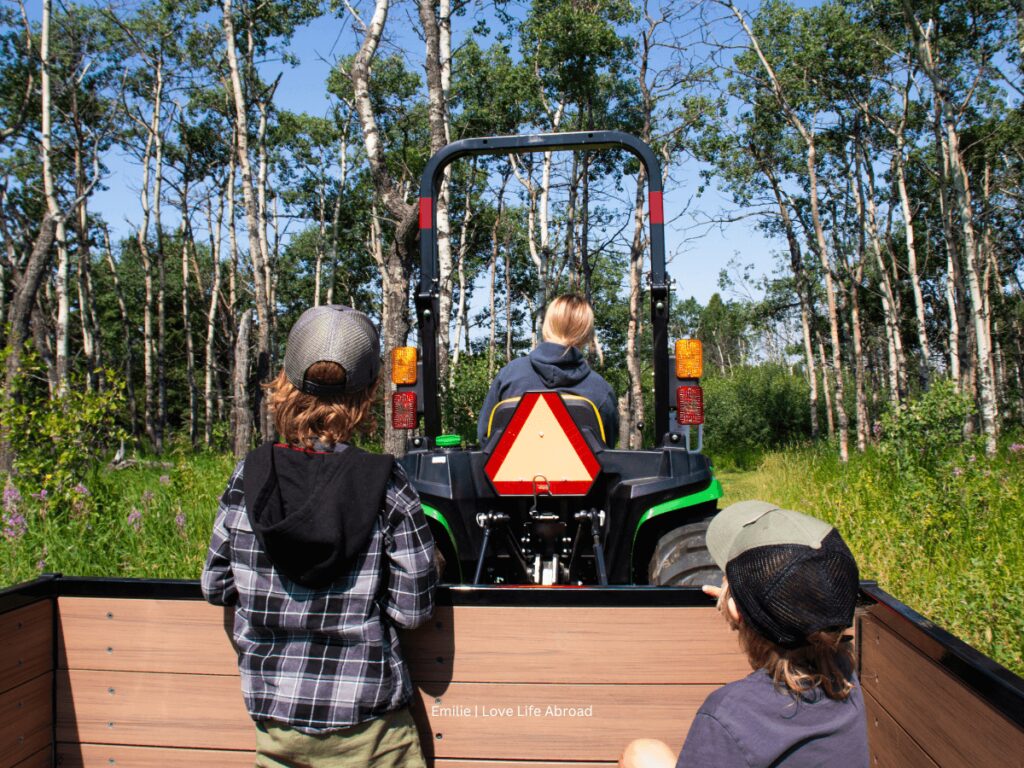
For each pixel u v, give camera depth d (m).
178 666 2.25
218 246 35.19
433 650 2.15
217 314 45.62
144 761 2.28
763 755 1.49
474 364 19.19
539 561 3.70
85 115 27.53
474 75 26.05
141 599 2.26
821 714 1.51
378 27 13.11
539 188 25.56
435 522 3.80
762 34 23.62
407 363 3.91
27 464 7.36
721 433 29.36
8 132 20.95
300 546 1.81
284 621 1.88
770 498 10.70
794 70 23.11
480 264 46.09
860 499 8.22
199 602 2.23
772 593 1.49
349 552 1.83
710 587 2.04
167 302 47.84
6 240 21.92
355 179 38.69
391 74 30.80
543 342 3.90
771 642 1.52
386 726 1.90
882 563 5.85
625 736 2.13
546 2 22.64
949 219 22.09
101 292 47.03
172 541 6.62
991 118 25.20
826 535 1.56
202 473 11.07
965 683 1.70
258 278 21.75
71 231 31.64
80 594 2.28
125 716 2.28
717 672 2.10
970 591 4.68
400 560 1.91
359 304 49.34
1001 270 34.72
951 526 6.48
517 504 3.75
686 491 3.64
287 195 38.94
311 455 1.91
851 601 1.50
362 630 1.87
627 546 3.68
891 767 2.13
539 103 24.80
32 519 6.42
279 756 1.90
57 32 25.55
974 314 16.61
